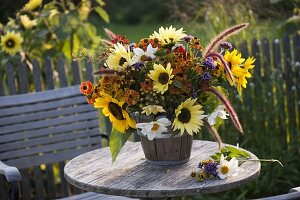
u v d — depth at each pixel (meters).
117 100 2.94
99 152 3.44
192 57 3.05
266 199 2.26
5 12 5.57
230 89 5.02
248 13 5.66
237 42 5.38
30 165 4.09
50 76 4.49
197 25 5.78
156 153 3.10
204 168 2.91
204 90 2.95
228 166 2.91
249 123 5.05
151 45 2.97
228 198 4.87
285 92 5.18
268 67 5.13
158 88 2.87
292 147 5.07
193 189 2.80
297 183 5.02
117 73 2.95
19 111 4.09
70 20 4.92
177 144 3.06
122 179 2.97
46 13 4.92
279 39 5.46
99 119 4.57
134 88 2.96
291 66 5.18
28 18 4.91
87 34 4.97
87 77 4.41
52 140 4.15
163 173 3.02
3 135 4.05
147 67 2.95
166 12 14.95
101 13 5.18
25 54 4.87
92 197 3.71
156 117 2.97
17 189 3.26
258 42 5.09
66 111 4.19
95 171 3.12
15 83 4.50
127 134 2.99
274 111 5.12
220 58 2.90
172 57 2.95
